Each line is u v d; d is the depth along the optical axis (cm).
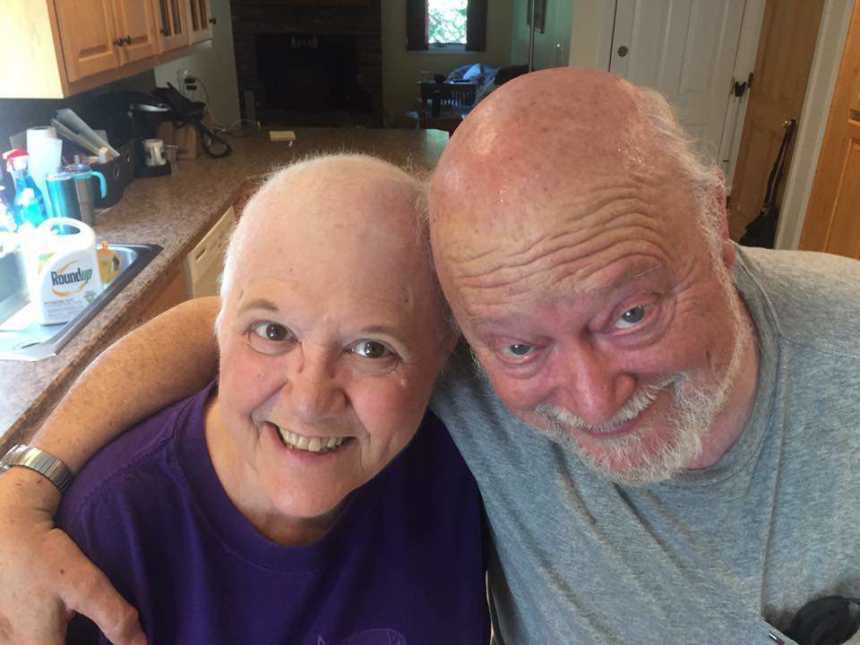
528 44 733
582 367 75
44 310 184
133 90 370
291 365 77
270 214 78
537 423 85
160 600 84
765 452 90
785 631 93
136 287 207
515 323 74
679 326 76
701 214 76
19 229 221
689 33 491
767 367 89
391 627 94
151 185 315
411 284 79
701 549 92
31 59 226
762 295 92
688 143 78
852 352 90
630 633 96
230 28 662
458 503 102
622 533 94
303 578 87
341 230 76
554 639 100
